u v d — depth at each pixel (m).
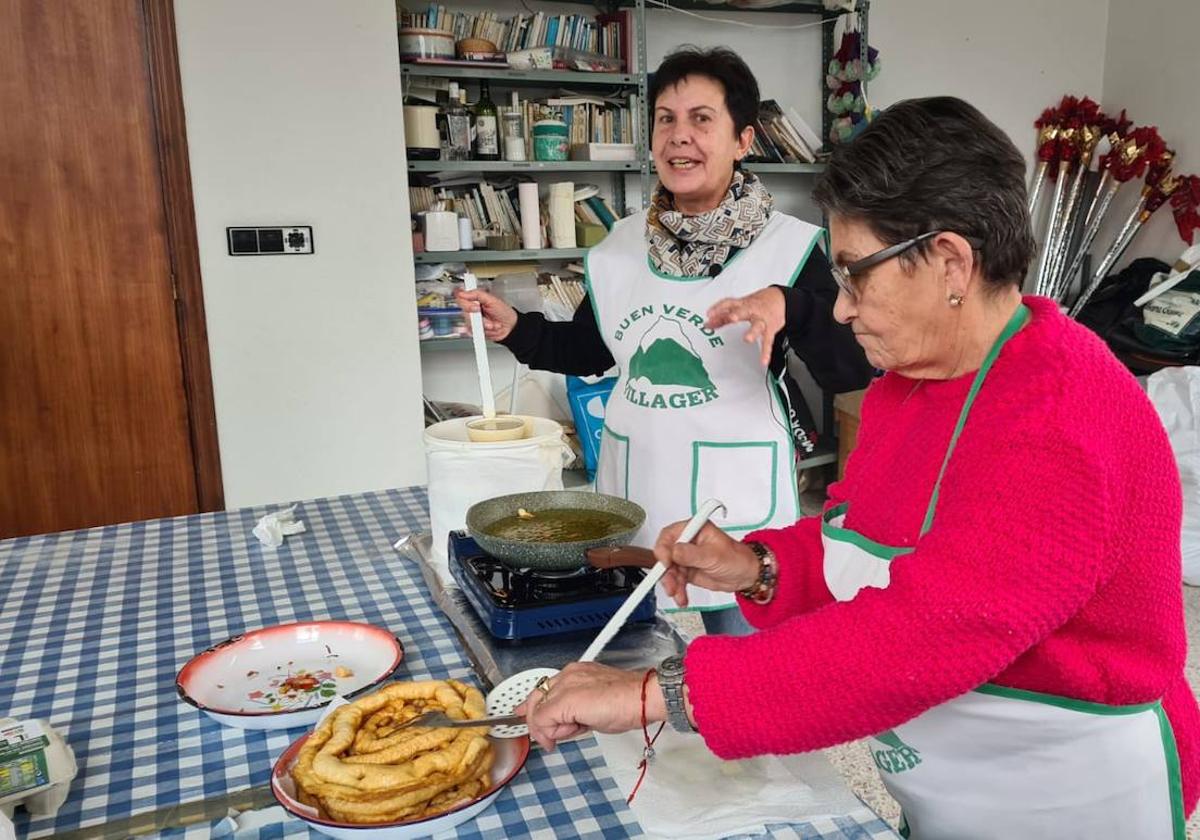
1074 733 0.83
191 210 2.99
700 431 1.75
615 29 3.73
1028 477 0.69
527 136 3.63
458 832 0.84
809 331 1.40
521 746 0.92
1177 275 3.82
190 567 1.54
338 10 3.03
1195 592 3.12
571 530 1.26
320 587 1.44
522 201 3.59
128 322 3.02
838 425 4.12
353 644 1.19
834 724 0.71
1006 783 0.86
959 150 0.73
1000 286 0.77
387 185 3.20
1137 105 4.42
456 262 3.63
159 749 0.99
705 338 1.72
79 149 2.88
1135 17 4.39
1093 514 0.69
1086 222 4.43
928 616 0.69
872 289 0.78
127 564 1.56
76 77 2.84
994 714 0.83
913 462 0.86
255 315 3.13
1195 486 3.13
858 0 3.91
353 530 1.72
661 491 1.78
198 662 1.12
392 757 0.87
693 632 2.78
